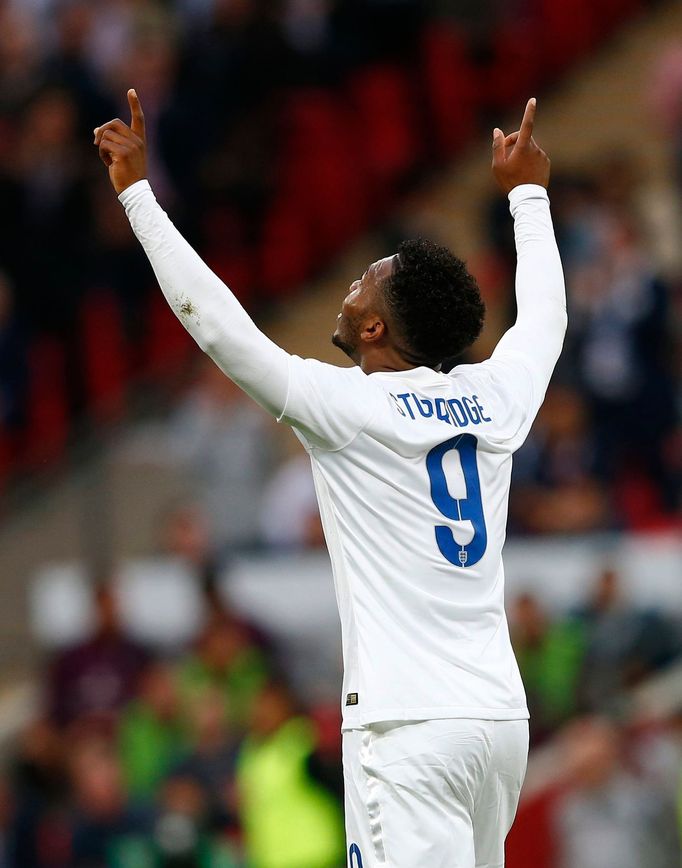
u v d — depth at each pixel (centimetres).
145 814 3328
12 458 4600
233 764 3275
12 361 4622
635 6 5778
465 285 1466
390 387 1430
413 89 5297
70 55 4856
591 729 3177
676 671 3353
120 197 1427
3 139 4816
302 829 3002
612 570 3466
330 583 3706
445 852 1360
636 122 5441
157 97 4844
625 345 4062
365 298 1466
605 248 4306
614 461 3878
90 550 4484
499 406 1471
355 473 1399
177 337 4756
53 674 3719
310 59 5128
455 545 1406
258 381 1366
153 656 3809
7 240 4744
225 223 4912
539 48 5597
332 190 5081
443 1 5512
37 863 3375
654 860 3109
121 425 4616
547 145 5441
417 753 1360
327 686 3650
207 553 4019
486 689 1384
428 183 5234
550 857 3145
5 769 4034
